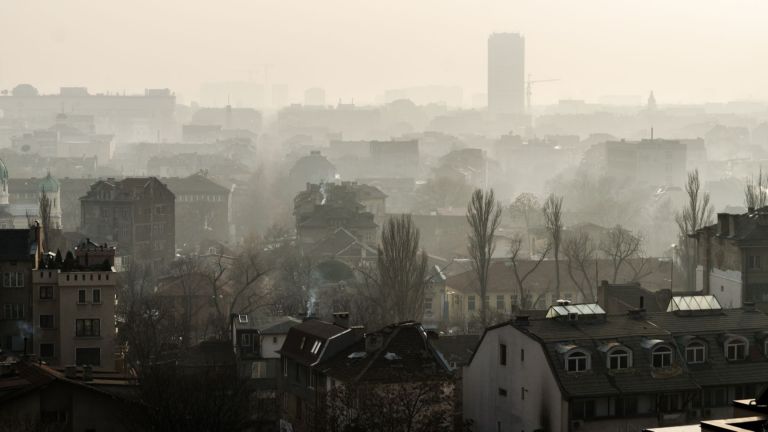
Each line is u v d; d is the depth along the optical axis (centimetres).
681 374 17975
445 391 18700
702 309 19438
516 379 18438
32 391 17138
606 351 17725
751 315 19488
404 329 19788
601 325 18550
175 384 18125
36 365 19062
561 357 17650
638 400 17688
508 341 18638
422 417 17575
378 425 16988
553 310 19088
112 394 17475
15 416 16850
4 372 19325
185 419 17538
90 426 17325
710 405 18125
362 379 18625
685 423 17825
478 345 19425
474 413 19450
